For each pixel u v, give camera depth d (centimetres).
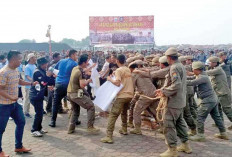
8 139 608
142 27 2472
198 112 592
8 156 493
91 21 2503
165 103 484
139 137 617
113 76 618
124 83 588
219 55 831
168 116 484
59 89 688
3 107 480
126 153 522
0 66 880
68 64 697
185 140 516
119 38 2506
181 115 505
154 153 522
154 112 626
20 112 519
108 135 582
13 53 477
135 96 680
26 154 520
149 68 682
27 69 781
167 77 492
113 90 583
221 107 669
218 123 599
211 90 581
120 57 606
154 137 617
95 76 817
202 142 582
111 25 2497
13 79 484
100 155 512
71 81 623
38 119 624
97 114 805
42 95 615
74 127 648
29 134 641
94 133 643
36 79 605
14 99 480
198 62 585
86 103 624
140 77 615
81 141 591
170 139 489
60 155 514
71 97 622
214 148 545
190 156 503
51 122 703
